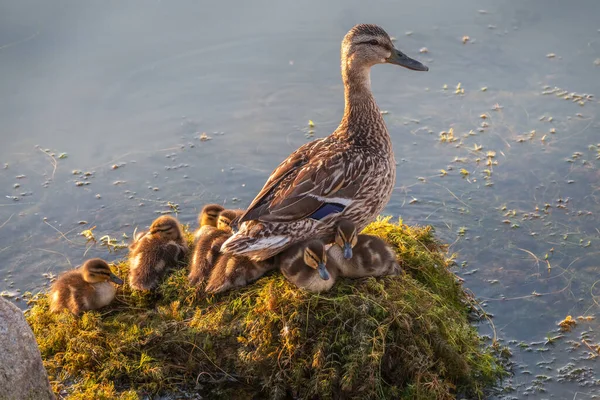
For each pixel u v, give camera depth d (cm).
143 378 950
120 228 1273
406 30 1705
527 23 1712
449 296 1085
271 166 1391
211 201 1327
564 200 1294
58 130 1459
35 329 1021
